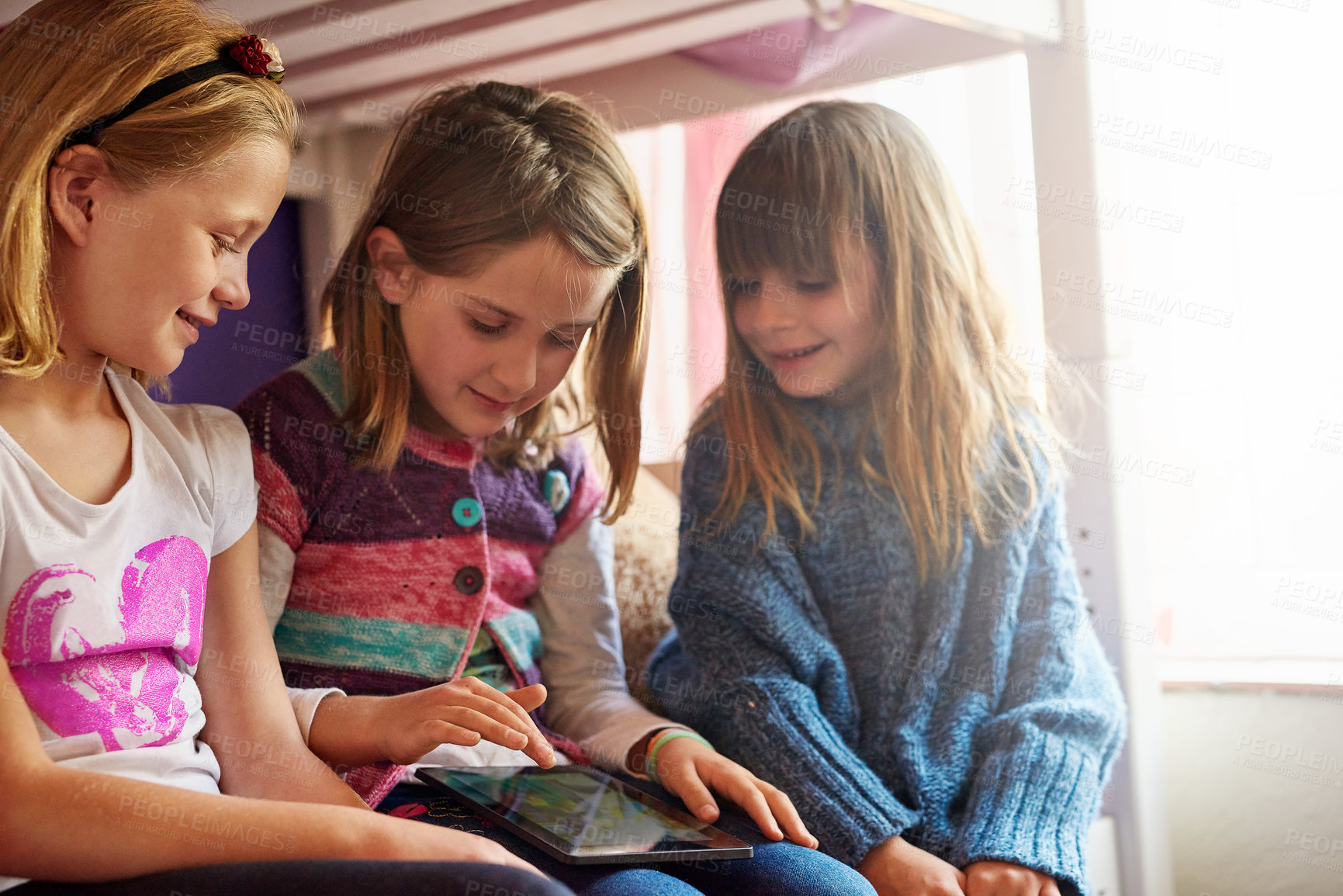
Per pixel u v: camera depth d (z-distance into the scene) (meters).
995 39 1.31
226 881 0.57
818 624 1.13
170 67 0.75
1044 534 1.17
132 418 0.79
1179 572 1.46
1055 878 0.94
